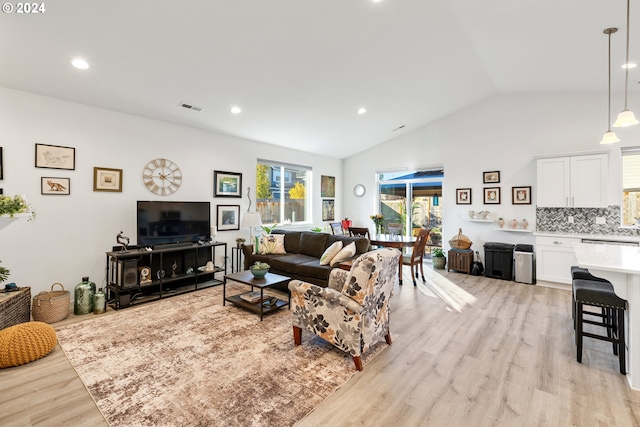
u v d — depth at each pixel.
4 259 3.30
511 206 5.43
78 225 3.77
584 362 2.47
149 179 4.38
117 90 3.57
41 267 3.52
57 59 2.90
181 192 4.73
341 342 2.41
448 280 5.16
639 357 2.09
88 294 3.49
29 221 3.43
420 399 2.01
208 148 5.08
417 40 3.47
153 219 4.16
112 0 2.31
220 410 1.88
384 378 2.24
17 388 2.10
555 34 3.19
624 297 2.23
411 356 2.57
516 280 5.03
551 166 4.75
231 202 5.42
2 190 3.26
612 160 4.56
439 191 6.51
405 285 4.86
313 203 7.09
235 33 2.89
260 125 5.12
